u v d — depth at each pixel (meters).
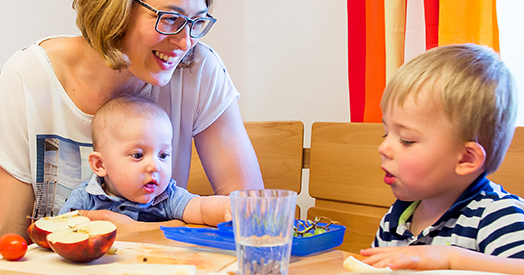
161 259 0.65
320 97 2.24
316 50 2.23
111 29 0.93
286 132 1.53
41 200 1.11
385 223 0.94
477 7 1.44
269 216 0.53
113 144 1.04
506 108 0.76
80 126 1.13
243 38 2.51
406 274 0.54
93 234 0.62
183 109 1.29
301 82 2.30
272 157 1.55
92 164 1.08
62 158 1.12
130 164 1.04
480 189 0.79
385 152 0.80
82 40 1.12
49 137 1.11
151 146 1.04
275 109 2.42
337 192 1.36
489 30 1.43
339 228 0.76
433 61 0.77
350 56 1.78
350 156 1.34
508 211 0.73
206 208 1.00
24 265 0.62
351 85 1.80
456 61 0.76
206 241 0.70
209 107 1.30
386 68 1.64
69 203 1.07
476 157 0.74
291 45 2.33
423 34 1.63
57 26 1.90
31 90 1.08
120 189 1.06
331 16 2.16
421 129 0.75
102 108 1.08
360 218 1.29
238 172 1.27
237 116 1.34
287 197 0.53
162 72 1.02
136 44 0.96
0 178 1.07
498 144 0.76
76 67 1.12
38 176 1.09
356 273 0.53
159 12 0.91
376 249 0.64
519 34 1.60
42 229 0.68
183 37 0.96
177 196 1.08
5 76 1.07
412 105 0.75
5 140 1.06
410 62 0.80
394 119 0.78
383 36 1.68
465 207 0.78
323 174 1.40
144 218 1.09
